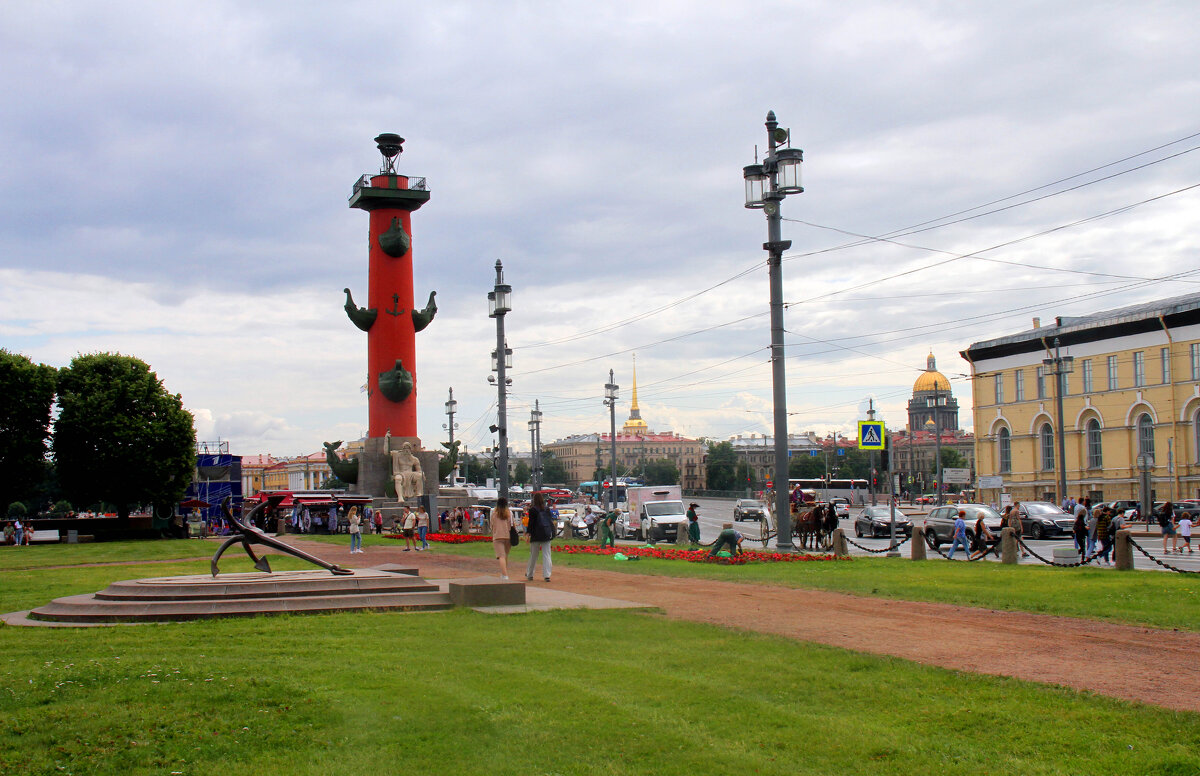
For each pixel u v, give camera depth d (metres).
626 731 9.49
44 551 47.81
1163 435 75.06
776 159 33.84
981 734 9.26
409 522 43.81
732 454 193.25
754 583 23.62
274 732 9.46
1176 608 17.75
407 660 12.72
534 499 24.47
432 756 8.83
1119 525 30.92
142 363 69.62
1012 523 33.50
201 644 13.92
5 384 64.44
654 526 51.56
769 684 11.32
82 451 66.31
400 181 69.62
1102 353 80.56
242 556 39.03
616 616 16.92
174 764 8.64
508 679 11.58
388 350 68.62
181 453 68.75
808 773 8.30
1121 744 8.81
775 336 34.50
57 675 11.44
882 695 10.74
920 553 32.00
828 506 38.75
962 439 199.75
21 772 8.43
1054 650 13.46
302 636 14.60
